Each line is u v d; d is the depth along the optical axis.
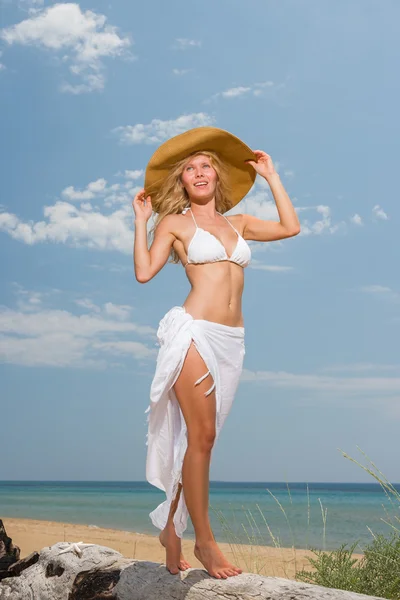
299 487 167.38
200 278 3.67
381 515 30.36
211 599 3.26
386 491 4.27
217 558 3.40
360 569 4.34
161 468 3.67
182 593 3.38
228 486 164.25
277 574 7.22
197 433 3.46
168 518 3.61
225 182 4.18
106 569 3.94
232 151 4.16
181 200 4.11
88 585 3.91
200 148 4.09
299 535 17.70
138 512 31.42
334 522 24.86
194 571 3.55
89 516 27.88
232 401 3.66
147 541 13.64
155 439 3.65
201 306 3.59
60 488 116.50
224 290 3.65
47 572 4.28
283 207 4.05
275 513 33.09
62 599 4.01
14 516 27.78
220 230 3.82
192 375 3.46
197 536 3.43
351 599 2.90
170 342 3.51
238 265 3.78
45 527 17.48
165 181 4.14
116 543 12.95
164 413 3.62
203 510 3.43
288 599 3.03
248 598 3.15
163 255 3.79
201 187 3.96
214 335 3.55
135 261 3.78
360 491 112.62
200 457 3.44
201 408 3.45
